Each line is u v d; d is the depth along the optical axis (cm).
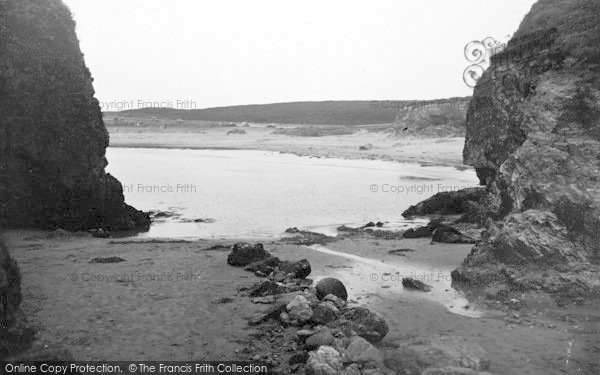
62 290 1684
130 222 3438
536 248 1814
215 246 2492
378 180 5772
